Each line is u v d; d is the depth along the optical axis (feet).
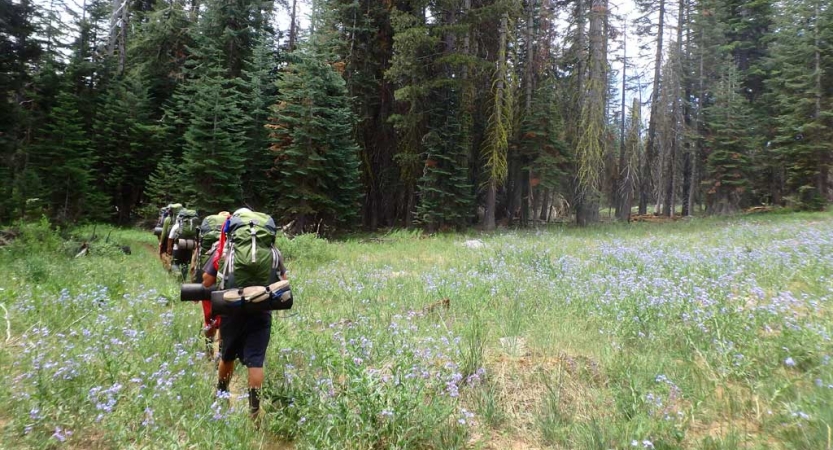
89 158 65.77
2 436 10.39
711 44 102.58
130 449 9.82
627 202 96.53
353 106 76.43
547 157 78.43
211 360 15.75
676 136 99.66
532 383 13.99
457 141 71.46
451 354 15.61
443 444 10.73
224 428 10.28
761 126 98.27
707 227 65.21
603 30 77.56
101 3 89.15
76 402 11.34
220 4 77.10
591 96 76.64
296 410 11.54
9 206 49.93
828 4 82.38
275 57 85.20
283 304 11.46
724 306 18.45
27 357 14.11
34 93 62.69
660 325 17.89
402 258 44.04
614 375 14.30
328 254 44.55
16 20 53.83
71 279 26.21
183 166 63.36
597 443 10.36
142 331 16.78
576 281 27.14
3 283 24.73
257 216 12.68
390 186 81.30
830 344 14.55
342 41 73.87
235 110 64.80
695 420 11.60
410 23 66.80
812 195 83.46
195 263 16.74
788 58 87.10
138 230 69.00
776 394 11.74
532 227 78.95
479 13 67.82
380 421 10.85
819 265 27.02
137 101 75.92
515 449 10.85
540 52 86.38
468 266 36.50
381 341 16.35
